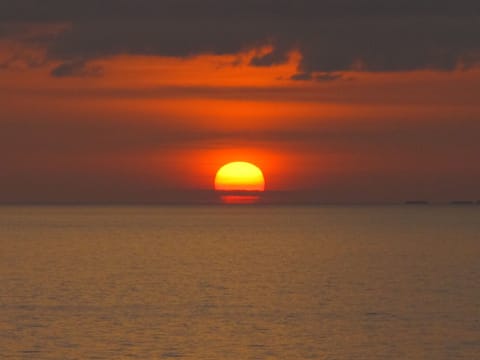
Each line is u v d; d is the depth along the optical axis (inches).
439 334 3676.2
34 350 3331.7
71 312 4205.2
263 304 4522.6
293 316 4124.0
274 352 3321.9
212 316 4104.3
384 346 3440.0
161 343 3459.6
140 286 5329.7
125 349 3348.9
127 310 4281.5
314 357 3245.6
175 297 4788.4
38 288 5211.6
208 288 5226.4
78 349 3346.5
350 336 3627.0
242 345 3435.0
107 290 5113.2
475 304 4542.3
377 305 4503.0
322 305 4490.7
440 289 5216.5
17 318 4020.7
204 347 3393.2
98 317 4055.1
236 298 4756.4
